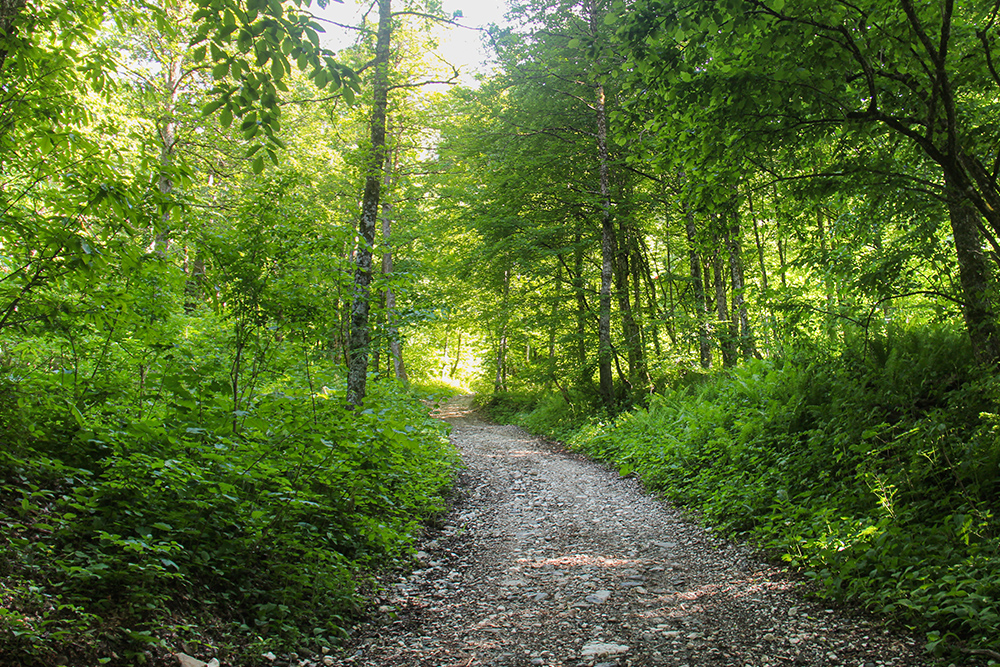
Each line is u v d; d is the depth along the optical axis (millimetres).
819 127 5355
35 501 3680
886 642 3490
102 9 4852
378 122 8922
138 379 6258
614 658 3643
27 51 4070
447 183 15633
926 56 4816
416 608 4637
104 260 3701
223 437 5012
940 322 7586
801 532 5375
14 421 3814
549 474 10945
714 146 5371
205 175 13016
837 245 8016
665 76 4961
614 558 5918
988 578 3576
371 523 5473
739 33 4520
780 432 7871
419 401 11305
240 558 4199
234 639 3490
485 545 6543
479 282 19594
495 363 26844
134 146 6891
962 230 6246
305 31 3014
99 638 2904
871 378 7070
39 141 4051
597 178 16266
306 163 14539
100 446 4312
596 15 13562
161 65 12156
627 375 17453
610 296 15609
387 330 7879
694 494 7797
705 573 5262
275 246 5473
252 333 5828
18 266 4121
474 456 13039
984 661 3078
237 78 3076
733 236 8320
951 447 5094
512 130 15398
